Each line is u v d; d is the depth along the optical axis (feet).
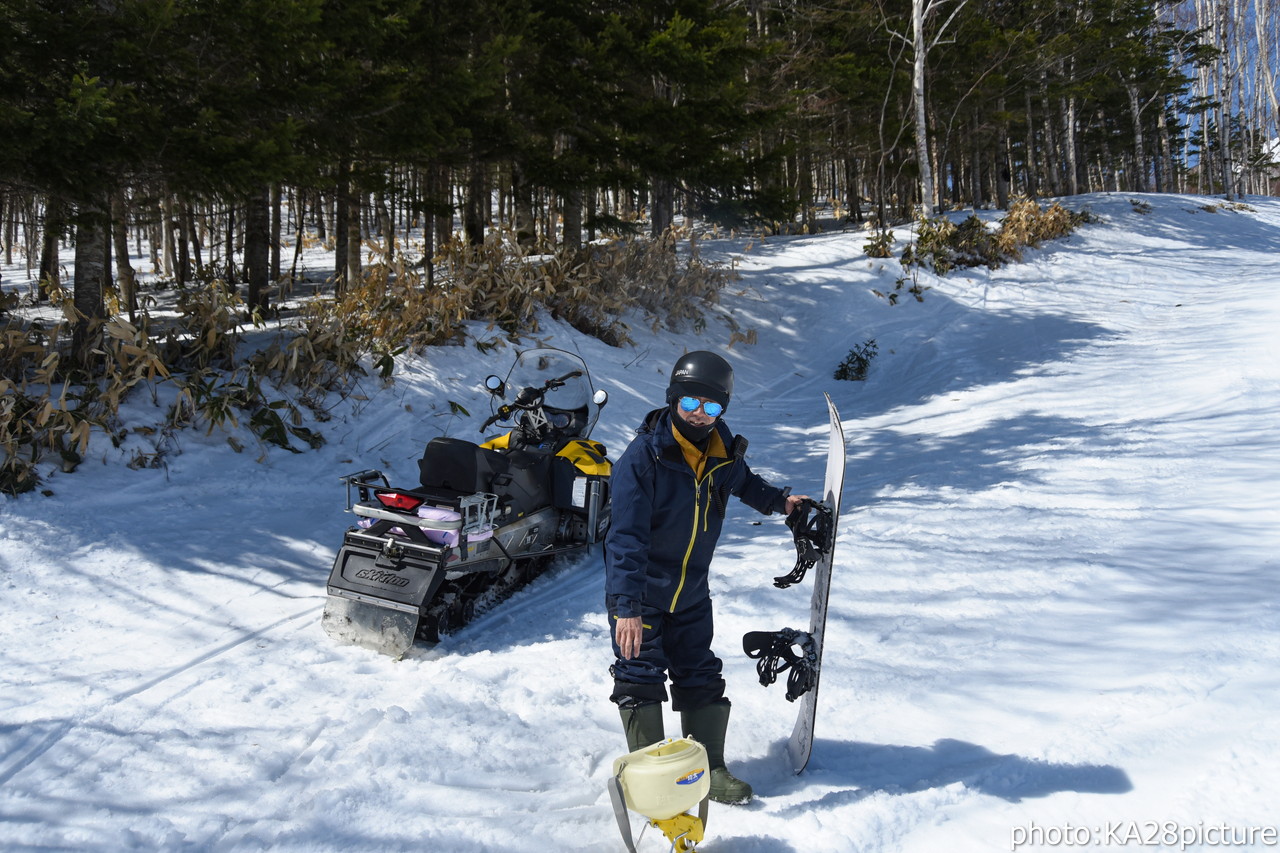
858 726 10.13
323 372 27.58
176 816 8.68
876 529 17.94
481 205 52.29
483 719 10.94
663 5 46.62
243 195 24.79
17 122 19.93
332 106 28.73
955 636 12.36
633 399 34.09
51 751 10.12
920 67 67.67
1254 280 62.34
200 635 13.97
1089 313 53.47
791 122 75.31
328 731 10.62
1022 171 185.37
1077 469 21.24
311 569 17.24
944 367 42.42
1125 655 10.96
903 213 104.88
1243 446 21.48
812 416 35.04
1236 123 174.91
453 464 14.24
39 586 15.47
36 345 22.67
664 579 8.49
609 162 46.42
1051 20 100.32
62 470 20.02
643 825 8.39
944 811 8.07
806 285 57.21
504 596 16.29
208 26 23.65
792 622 13.51
